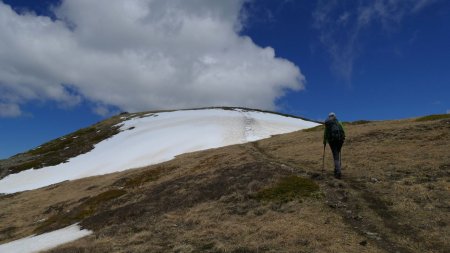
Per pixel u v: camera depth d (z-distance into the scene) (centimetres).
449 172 2295
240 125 7494
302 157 3550
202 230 1984
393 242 1519
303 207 2061
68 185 5500
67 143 9938
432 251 1411
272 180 2606
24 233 3506
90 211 3522
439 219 1691
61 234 2850
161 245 1864
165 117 9919
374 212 1872
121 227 2430
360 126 5016
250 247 1612
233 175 3025
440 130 3547
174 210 2561
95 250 1944
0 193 6500
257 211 2134
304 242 1587
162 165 4944
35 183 6688
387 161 2797
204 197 2672
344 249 1470
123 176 4966
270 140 5384
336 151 2547
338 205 2011
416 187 2109
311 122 9475
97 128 10994
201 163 4266
